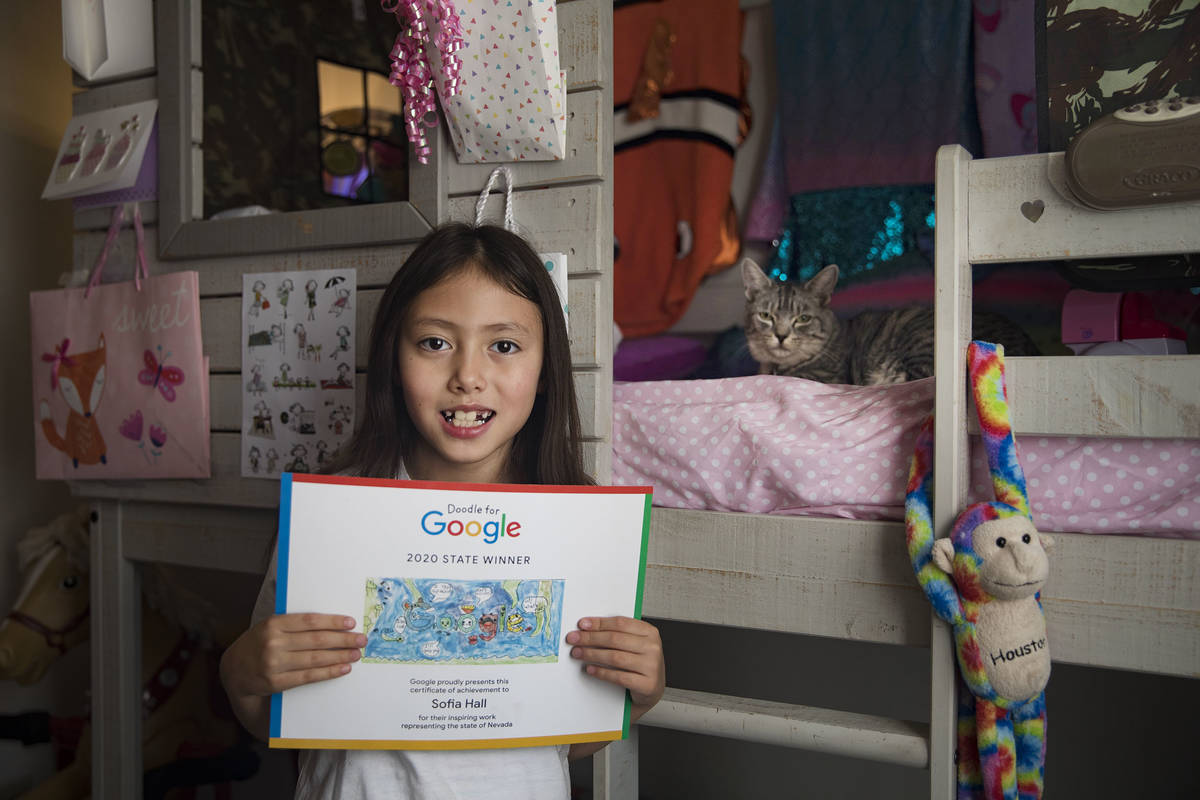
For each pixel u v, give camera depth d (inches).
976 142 70.4
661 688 36.3
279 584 32.7
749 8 82.4
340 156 94.0
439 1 47.4
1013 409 41.9
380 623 33.2
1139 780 66.1
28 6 88.4
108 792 66.8
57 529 75.2
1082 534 42.1
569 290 50.6
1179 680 65.1
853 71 74.4
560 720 34.8
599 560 35.2
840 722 45.9
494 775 35.0
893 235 73.5
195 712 74.6
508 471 41.3
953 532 40.8
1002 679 39.6
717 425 50.5
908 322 71.2
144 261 63.5
